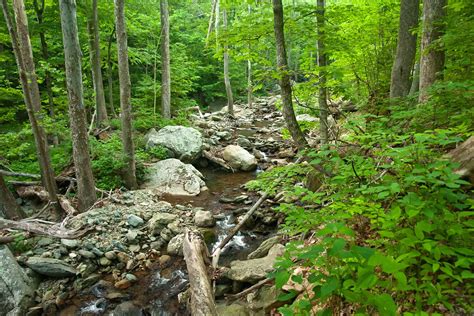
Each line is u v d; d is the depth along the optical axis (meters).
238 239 6.32
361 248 1.44
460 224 1.86
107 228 6.38
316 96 6.36
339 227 1.64
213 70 24.28
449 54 4.81
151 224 6.54
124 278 5.22
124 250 5.88
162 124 13.09
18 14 7.29
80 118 6.70
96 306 4.69
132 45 17.81
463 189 2.50
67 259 5.47
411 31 5.21
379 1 7.16
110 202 7.41
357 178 2.85
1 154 8.31
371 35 7.25
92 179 7.16
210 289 4.17
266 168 10.62
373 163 3.07
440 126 3.36
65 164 8.68
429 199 2.11
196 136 11.23
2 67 11.99
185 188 8.85
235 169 10.70
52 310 4.61
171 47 18.08
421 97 4.18
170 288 5.02
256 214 6.91
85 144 6.91
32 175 7.87
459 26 4.21
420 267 1.93
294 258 3.71
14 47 5.55
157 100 16.02
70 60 6.29
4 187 6.53
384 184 2.64
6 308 4.41
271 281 3.95
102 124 12.18
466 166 2.51
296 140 4.73
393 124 4.05
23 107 10.36
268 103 23.97
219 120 18.38
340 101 9.25
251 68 23.45
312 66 6.32
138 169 9.27
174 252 5.84
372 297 1.41
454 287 1.83
